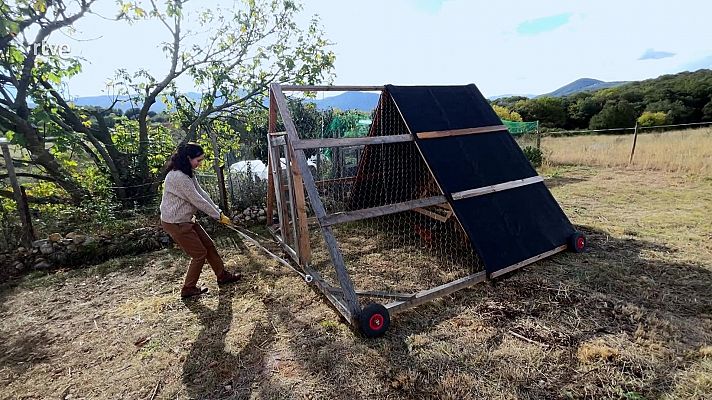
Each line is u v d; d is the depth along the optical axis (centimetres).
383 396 226
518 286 354
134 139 693
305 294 362
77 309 351
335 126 1091
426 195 510
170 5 649
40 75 550
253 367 258
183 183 330
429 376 242
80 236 475
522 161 456
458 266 414
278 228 547
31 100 540
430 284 378
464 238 443
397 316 314
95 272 433
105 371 261
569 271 379
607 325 288
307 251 404
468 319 304
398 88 435
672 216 550
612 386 224
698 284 341
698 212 564
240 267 432
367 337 285
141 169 668
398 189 560
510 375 238
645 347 259
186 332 304
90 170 632
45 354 284
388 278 394
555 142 1602
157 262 457
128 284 401
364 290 358
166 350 281
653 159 983
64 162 602
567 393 221
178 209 338
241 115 827
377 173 577
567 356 254
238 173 646
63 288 396
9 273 429
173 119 802
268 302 350
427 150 396
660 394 217
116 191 635
